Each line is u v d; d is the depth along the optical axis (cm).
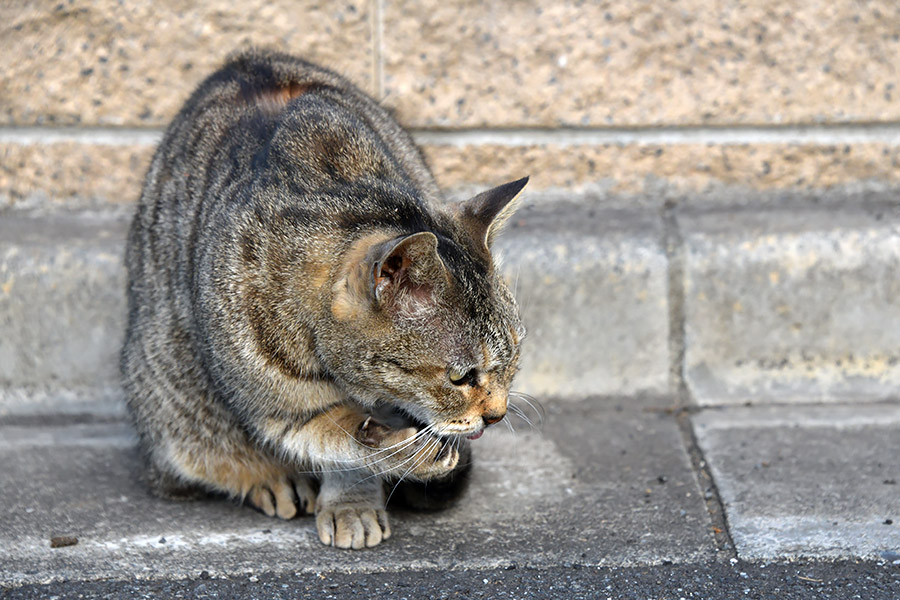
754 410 444
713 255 450
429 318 300
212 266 321
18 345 453
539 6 470
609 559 326
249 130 349
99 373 457
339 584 313
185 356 354
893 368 452
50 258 450
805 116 480
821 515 347
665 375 454
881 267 446
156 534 349
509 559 327
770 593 305
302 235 311
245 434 353
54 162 479
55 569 323
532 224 474
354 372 310
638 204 491
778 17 470
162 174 378
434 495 357
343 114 351
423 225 315
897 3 467
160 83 475
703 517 353
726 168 486
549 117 481
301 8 468
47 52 467
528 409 450
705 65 476
